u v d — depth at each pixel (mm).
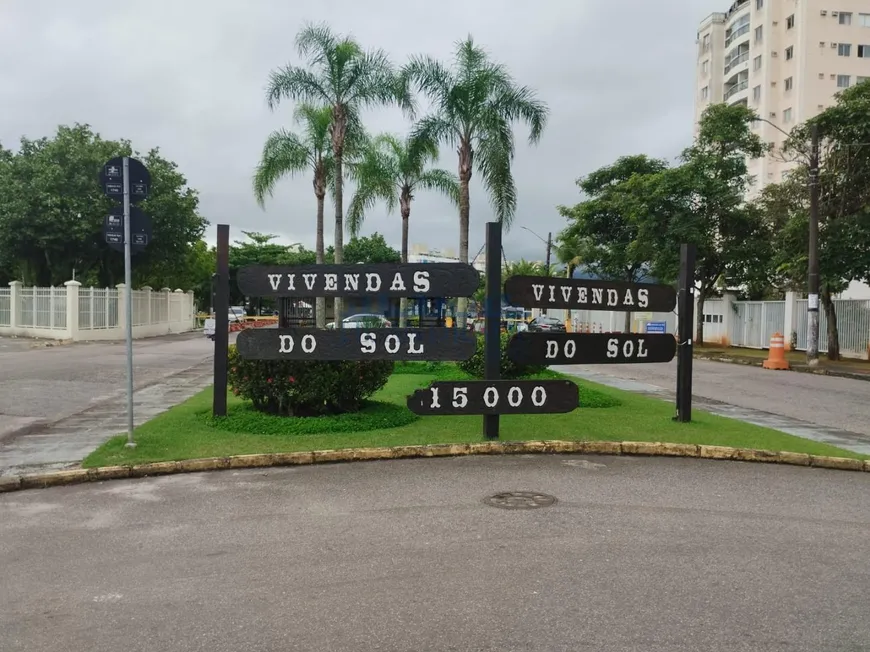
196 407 11055
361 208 24359
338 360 9016
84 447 8422
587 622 3852
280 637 3693
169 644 3635
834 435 10016
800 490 6891
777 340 21641
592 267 38469
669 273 28344
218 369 9492
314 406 9836
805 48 51781
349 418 9422
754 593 4270
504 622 3848
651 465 7867
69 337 30391
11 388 13898
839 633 3746
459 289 8609
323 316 17312
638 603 4105
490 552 4969
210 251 61031
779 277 30672
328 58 19234
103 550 5090
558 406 8617
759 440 8875
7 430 9531
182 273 49188
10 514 6039
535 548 5055
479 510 6020
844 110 21547
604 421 10070
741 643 3621
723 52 61969
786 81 53812
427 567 4680
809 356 21062
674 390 15570
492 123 18062
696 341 33375
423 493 6582
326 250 48531
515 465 7750
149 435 8727
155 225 34438
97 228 32281
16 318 33812
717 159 28750
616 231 36031
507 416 10406
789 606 4086
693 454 8352
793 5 52875
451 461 7934
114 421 10266
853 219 21219
